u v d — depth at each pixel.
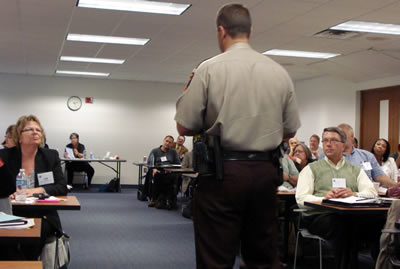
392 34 7.07
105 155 13.06
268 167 1.74
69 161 11.77
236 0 5.62
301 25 6.71
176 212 8.24
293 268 4.36
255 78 1.74
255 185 1.69
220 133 1.70
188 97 1.74
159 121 13.45
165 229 6.51
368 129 10.45
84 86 12.94
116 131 13.15
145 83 13.37
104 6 6.16
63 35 7.81
